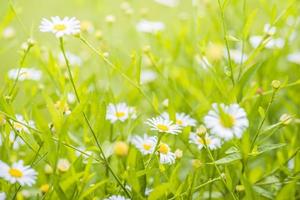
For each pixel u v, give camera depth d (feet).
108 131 2.37
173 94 2.61
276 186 2.27
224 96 2.25
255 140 2.13
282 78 2.83
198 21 2.54
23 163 2.18
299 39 3.02
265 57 2.85
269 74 2.71
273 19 2.41
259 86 2.66
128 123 2.34
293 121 2.51
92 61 3.02
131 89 2.52
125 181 2.12
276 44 2.75
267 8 2.64
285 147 2.29
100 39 2.75
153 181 2.19
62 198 1.96
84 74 2.92
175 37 2.89
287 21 3.00
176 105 2.53
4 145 2.15
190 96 2.63
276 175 2.29
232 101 2.17
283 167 2.21
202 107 2.42
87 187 2.22
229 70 2.26
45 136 2.01
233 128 1.98
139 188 2.03
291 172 2.28
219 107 1.97
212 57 2.44
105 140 2.25
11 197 2.17
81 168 2.08
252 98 2.43
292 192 2.08
